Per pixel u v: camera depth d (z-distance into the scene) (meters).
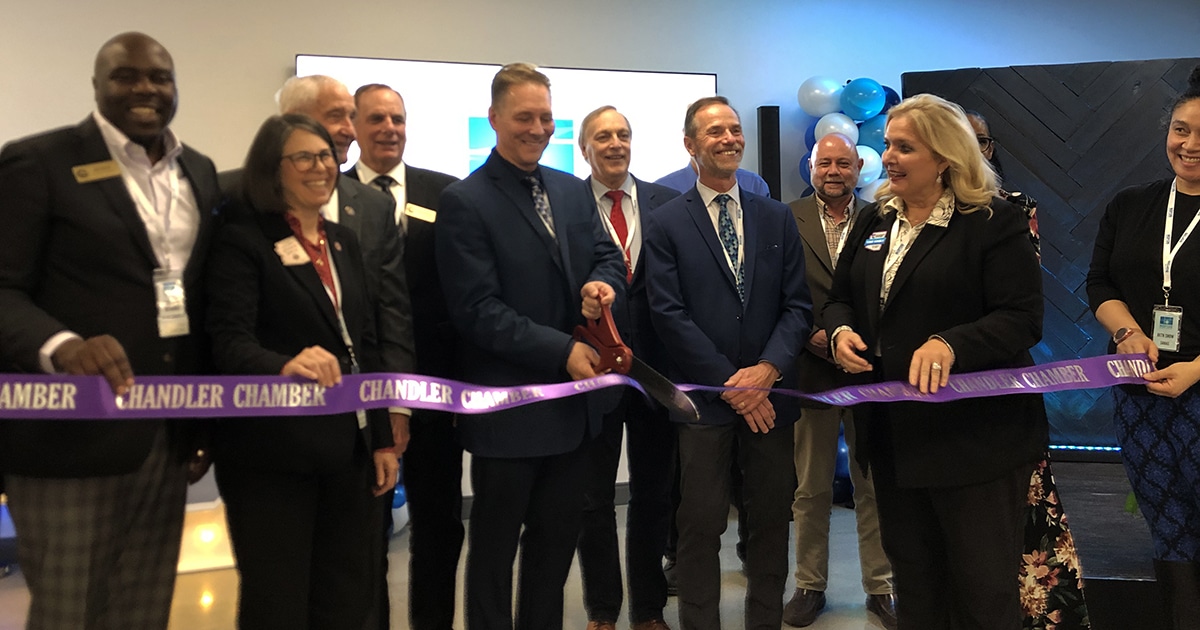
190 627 2.83
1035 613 2.35
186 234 1.87
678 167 4.98
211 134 4.36
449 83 4.61
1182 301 2.31
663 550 2.90
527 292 2.23
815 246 3.18
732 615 3.07
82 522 1.74
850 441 3.12
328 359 1.80
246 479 1.85
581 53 4.86
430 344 2.53
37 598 1.75
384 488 2.04
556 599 2.34
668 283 2.51
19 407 1.60
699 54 5.05
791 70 5.19
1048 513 2.37
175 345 1.82
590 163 3.11
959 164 2.12
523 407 2.20
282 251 1.86
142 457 1.77
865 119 4.86
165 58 1.80
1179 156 2.30
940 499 2.15
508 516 2.24
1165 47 5.44
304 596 1.89
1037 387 2.12
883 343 2.22
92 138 1.78
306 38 4.46
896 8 5.33
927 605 2.28
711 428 2.45
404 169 2.64
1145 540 3.25
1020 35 5.44
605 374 2.15
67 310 1.73
